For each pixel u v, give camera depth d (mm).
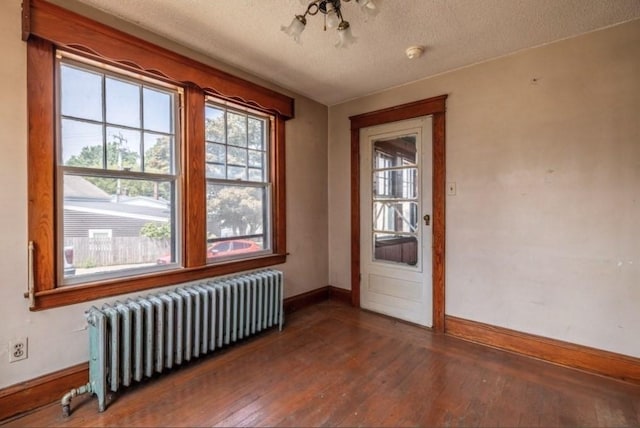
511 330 2580
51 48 1857
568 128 2322
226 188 2875
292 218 3439
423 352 2547
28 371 1810
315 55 2602
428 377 2178
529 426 1704
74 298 1958
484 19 2076
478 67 2719
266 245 3234
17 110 1752
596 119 2221
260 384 2088
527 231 2504
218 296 2480
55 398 1884
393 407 1860
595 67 2217
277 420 1748
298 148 3488
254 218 3125
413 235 3160
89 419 1744
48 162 1856
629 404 1881
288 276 3410
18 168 1762
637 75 2082
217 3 1938
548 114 2400
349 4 1903
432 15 2027
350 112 3660
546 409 1840
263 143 3197
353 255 3646
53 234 1885
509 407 1858
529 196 2490
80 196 2025
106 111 2131
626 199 2131
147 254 2355
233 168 2918
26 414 1770
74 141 1989
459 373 2229
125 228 2238
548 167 2410
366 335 2867
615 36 2146
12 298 1754
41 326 1850
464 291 2824
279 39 2350
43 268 1844
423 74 2957
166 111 2449
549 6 1938
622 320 2150
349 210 3699
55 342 1899
